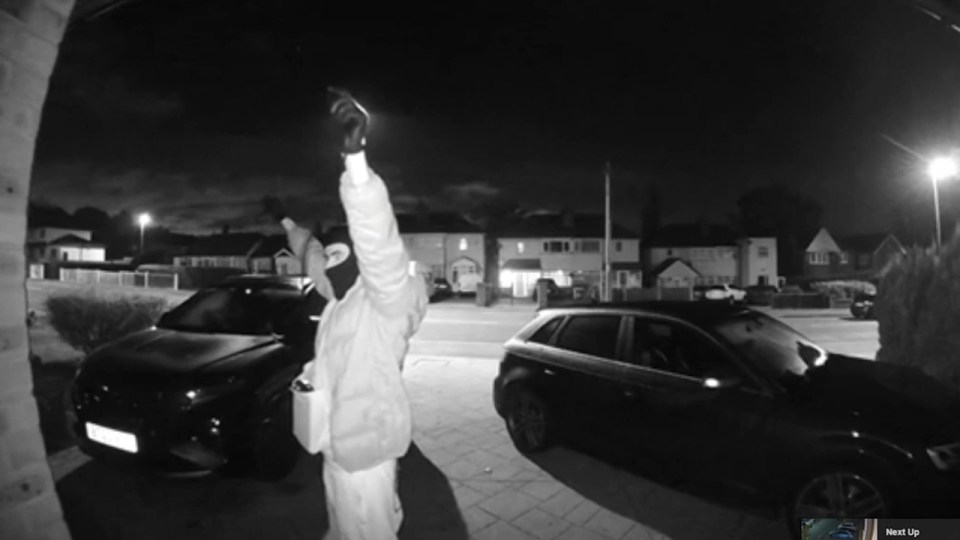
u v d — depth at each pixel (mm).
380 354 1855
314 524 3572
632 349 4340
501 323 18984
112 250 59781
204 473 3926
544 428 4754
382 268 1685
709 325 4027
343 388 1816
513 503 3943
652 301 4770
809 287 31984
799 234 50500
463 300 33906
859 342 13781
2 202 1442
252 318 4992
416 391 7461
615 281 41594
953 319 5359
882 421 3170
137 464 3732
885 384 3699
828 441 3211
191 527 3510
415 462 4754
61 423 5102
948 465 2992
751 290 32906
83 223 57719
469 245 43062
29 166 1511
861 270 47625
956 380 5246
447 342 13664
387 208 1656
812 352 4262
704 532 3531
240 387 3967
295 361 4527
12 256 1490
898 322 6082
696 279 42719
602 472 4520
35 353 8047
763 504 3543
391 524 1919
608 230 23656
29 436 1539
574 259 41594
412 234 42938
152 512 3693
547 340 5039
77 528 3451
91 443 3893
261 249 52281
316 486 4156
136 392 3760
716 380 3623
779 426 3381
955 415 3307
